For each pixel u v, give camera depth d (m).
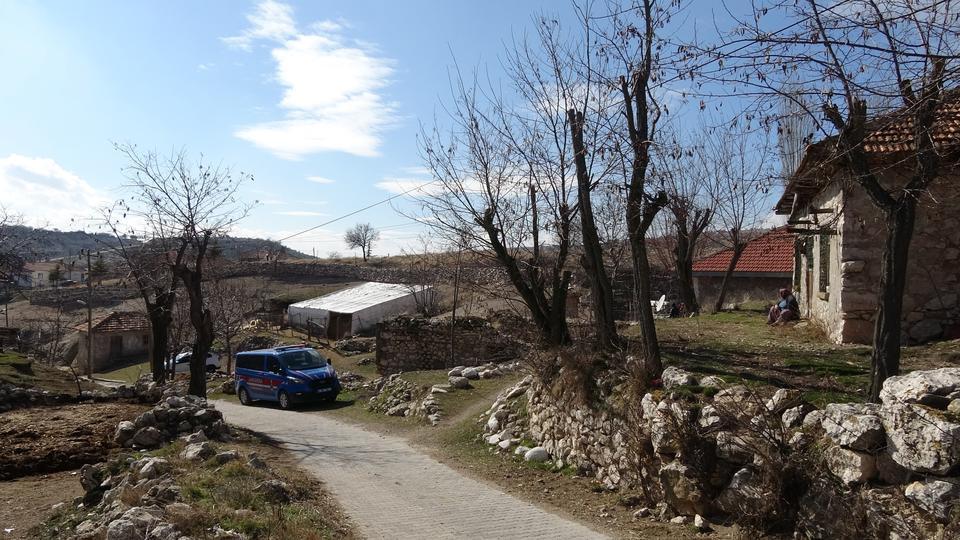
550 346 12.63
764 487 6.45
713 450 7.17
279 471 10.20
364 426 16.81
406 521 7.89
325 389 21.61
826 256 15.40
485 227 13.84
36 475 10.90
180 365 38.53
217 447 11.12
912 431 5.31
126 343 47.47
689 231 25.09
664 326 19.27
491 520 7.94
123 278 28.62
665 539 6.93
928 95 6.41
